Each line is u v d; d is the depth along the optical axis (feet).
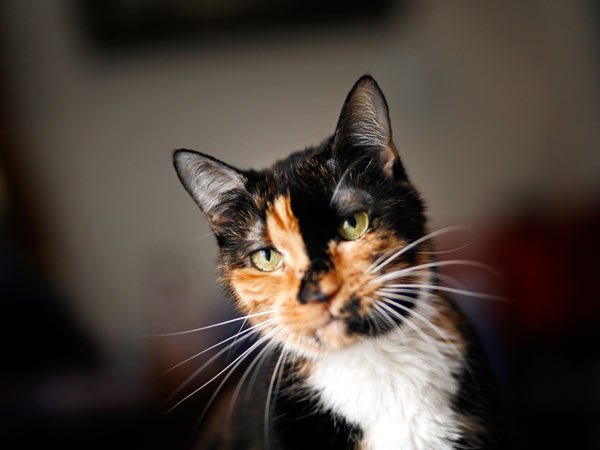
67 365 2.26
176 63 2.85
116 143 2.90
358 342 1.35
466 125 2.93
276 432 1.42
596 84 2.87
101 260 2.94
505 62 2.88
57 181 2.90
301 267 1.34
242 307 1.47
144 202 2.93
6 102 2.78
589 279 2.24
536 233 2.44
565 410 2.06
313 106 2.89
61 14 2.78
